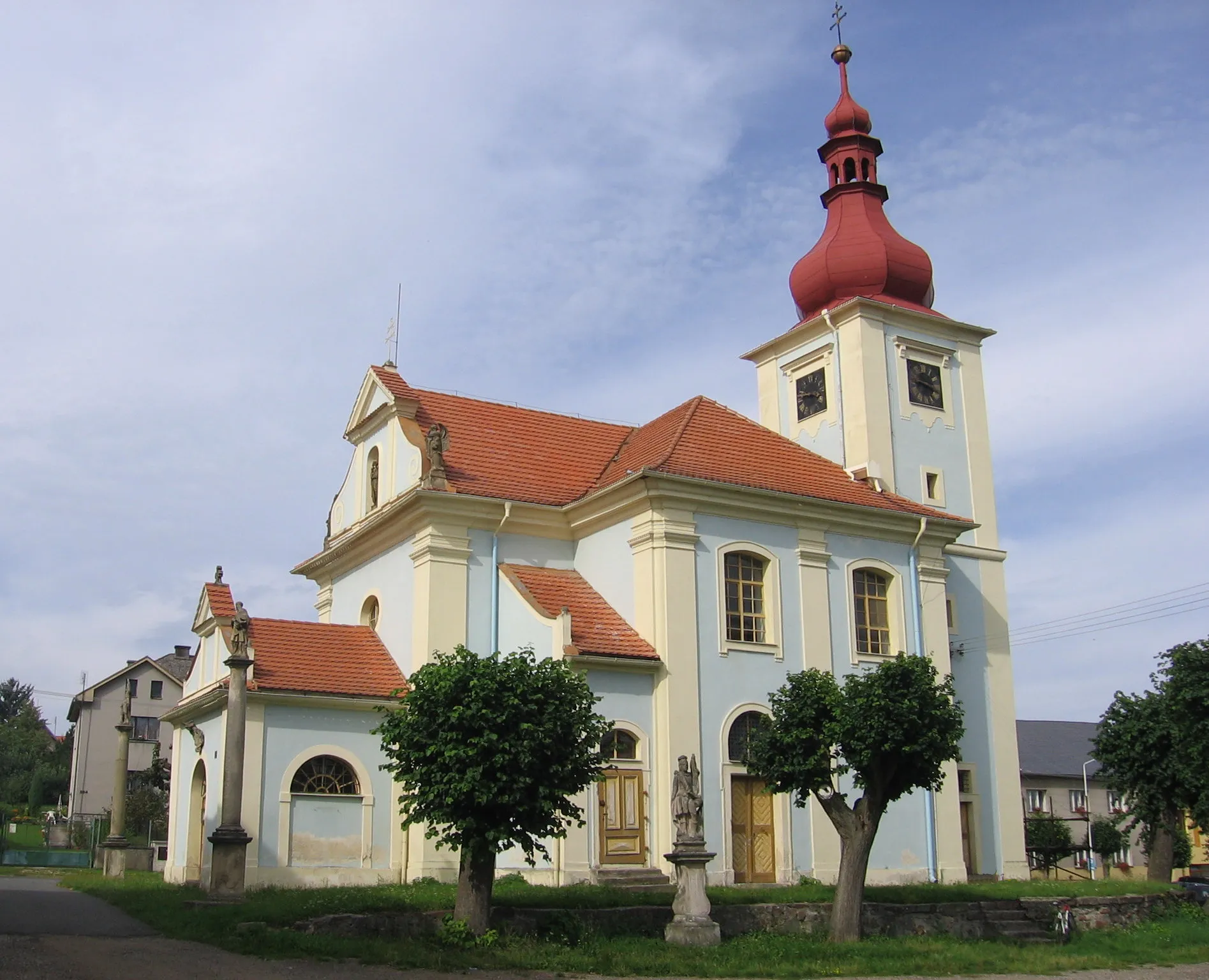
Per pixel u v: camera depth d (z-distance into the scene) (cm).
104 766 8062
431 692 2242
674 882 2908
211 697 3116
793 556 3372
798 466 3591
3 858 5250
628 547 3244
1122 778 4091
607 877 2856
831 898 2744
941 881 3369
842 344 4022
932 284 4206
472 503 3281
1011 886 3209
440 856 3030
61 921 2336
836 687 2598
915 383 4059
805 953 2291
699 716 3083
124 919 2402
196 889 2941
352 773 3056
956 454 4078
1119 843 6338
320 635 3316
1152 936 2905
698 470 3281
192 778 3356
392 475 3588
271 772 2936
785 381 4244
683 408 3756
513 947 2144
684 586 3148
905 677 2505
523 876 2894
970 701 3841
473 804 2183
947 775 3503
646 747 3031
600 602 3281
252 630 3216
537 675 2295
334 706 3044
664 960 2114
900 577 3562
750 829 3109
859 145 4316
